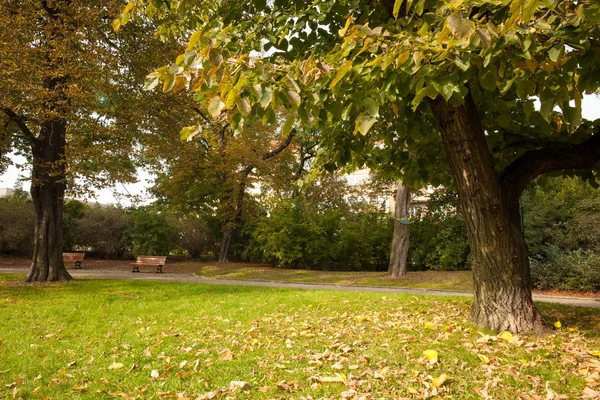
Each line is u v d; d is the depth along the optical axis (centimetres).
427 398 312
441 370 363
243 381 355
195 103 1400
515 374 351
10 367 413
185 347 466
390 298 819
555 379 341
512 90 508
